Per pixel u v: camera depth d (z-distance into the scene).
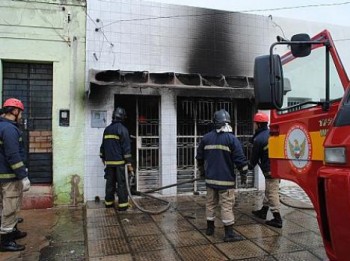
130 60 6.90
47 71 6.55
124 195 6.10
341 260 1.89
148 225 5.28
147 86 6.28
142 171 7.20
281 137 3.34
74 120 6.56
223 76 6.96
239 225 5.30
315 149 2.83
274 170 3.45
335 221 1.90
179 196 7.22
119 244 4.49
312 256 4.09
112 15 6.79
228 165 4.63
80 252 4.34
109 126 6.24
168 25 7.18
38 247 4.51
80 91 6.59
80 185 6.59
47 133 6.52
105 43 6.73
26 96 6.45
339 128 2.08
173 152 7.23
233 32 7.65
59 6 6.46
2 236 4.38
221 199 4.66
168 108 7.20
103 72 6.12
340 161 1.96
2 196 4.51
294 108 3.15
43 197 6.39
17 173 4.31
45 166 6.51
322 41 2.82
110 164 6.13
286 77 3.38
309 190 2.90
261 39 7.87
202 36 7.41
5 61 6.34
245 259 4.01
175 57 7.22
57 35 6.46
